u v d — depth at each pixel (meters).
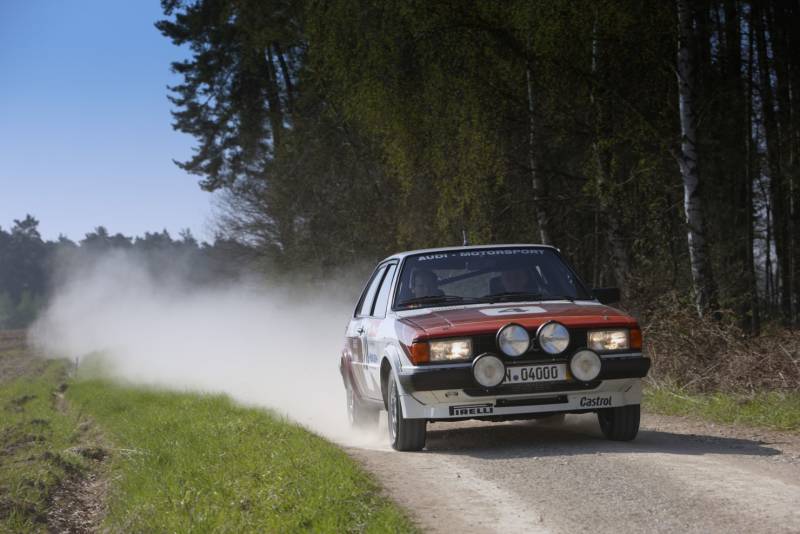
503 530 5.98
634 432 9.35
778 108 28.98
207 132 49.84
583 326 8.96
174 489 8.03
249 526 6.51
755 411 11.71
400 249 29.67
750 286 25.55
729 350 14.46
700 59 24.81
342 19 23.66
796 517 5.91
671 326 15.43
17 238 191.62
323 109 38.31
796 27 28.34
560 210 25.22
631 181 21.75
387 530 5.88
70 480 9.95
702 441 9.58
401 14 21.06
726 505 6.32
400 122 22.66
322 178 37.88
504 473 7.86
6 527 7.36
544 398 8.94
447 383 8.77
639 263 22.31
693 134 18.73
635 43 19.95
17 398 24.61
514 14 19.97
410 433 9.23
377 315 10.70
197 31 47.41
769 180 31.55
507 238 24.64
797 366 13.25
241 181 47.84
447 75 21.16
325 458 8.38
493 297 9.98
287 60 46.81
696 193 18.59
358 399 11.68
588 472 7.68
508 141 22.73
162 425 12.95
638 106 20.67
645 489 6.92
